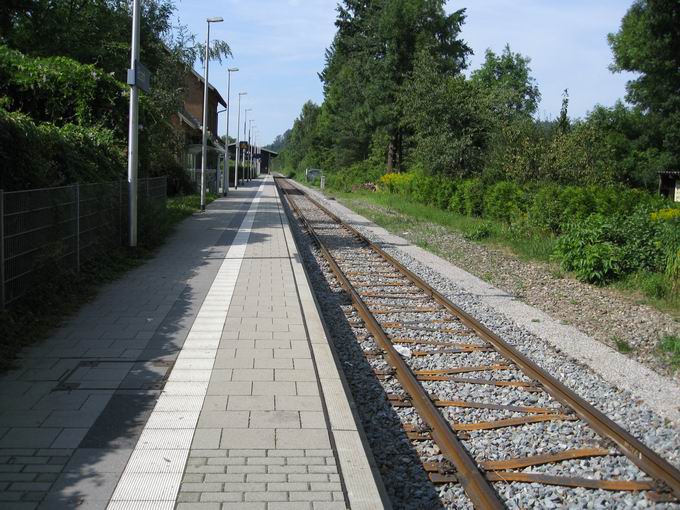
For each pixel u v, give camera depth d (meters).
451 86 35.91
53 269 8.96
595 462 5.31
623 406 6.62
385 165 59.66
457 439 5.50
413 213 30.05
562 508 4.62
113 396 5.64
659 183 45.25
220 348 7.16
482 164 35.06
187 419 5.18
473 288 12.99
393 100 49.19
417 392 6.52
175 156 34.12
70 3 21.55
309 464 4.47
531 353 8.47
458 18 49.31
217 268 12.55
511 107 38.66
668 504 4.67
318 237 20.36
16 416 5.16
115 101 17.42
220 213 26.23
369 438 5.70
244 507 3.90
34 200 8.33
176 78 30.97
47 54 20.33
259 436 4.89
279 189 56.56
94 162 13.63
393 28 47.75
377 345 8.58
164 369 6.41
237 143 53.06
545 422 6.12
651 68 39.06
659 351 8.80
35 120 15.95
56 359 6.64
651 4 33.78
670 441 5.75
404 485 4.90
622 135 49.12
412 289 12.50
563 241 15.07
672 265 12.91
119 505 3.86
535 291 12.82
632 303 11.77
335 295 11.78
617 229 14.55
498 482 4.98
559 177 26.48
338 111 73.56
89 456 4.49
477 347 8.48
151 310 8.91
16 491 3.99
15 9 19.42
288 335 7.74
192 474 4.28
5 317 7.20
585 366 8.00
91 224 11.24
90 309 8.88
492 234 21.23
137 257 13.48
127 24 24.02
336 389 5.93
